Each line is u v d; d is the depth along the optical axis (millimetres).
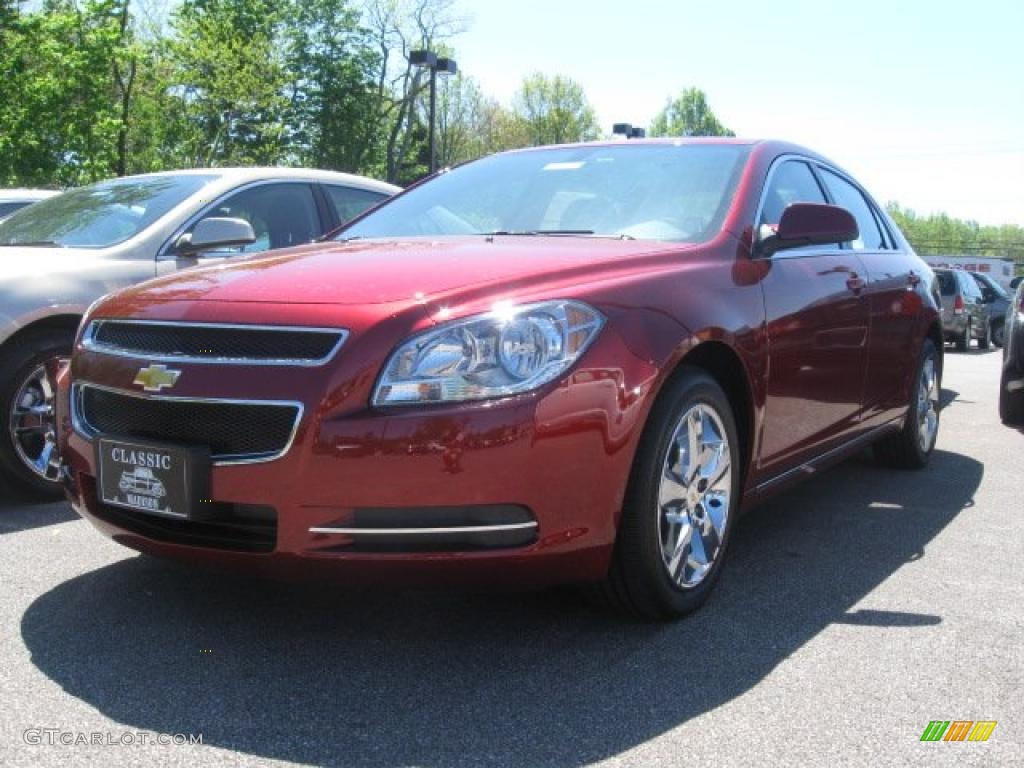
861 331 4535
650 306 3100
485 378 2721
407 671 2875
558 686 2785
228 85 30141
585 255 3268
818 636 3178
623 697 2721
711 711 2645
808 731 2541
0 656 2932
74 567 3750
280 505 2723
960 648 3096
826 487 5387
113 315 3193
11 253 4945
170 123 30906
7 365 4570
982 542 4312
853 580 3764
